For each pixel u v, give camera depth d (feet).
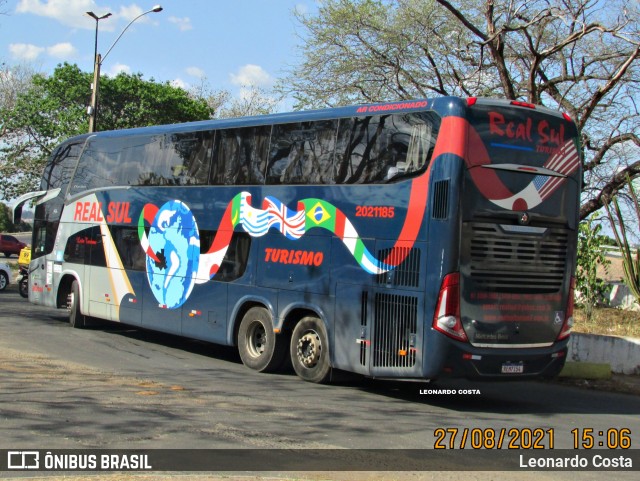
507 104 33.73
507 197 33.24
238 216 42.91
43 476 20.44
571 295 35.60
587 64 75.51
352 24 79.51
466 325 32.09
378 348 34.24
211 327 44.19
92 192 55.88
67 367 38.91
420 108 33.94
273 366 41.04
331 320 36.73
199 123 46.83
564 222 35.04
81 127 106.63
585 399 38.68
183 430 26.27
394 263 33.86
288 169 40.14
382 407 33.12
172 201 47.93
